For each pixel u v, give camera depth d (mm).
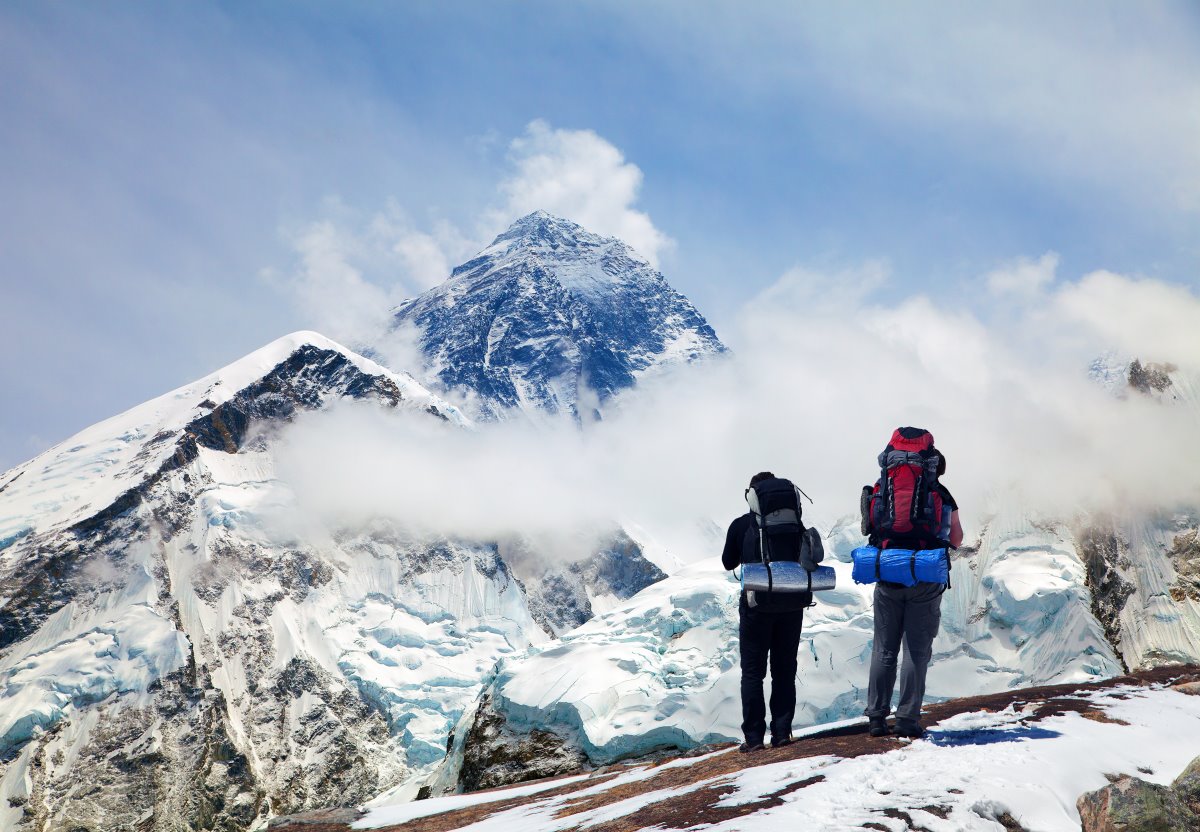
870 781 6418
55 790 195250
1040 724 8336
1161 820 5414
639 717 44000
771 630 9469
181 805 195750
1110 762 6996
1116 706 9422
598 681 47312
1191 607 64875
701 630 51344
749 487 9352
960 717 9188
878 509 8344
